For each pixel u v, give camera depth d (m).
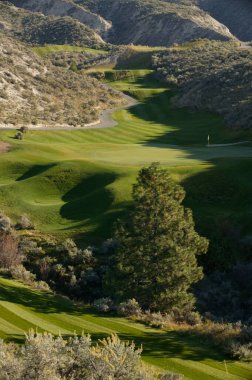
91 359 10.05
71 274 29.73
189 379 13.39
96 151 62.62
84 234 36.31
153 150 63.94
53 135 82.44
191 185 43.09
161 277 24.81
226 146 73.50
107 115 111.44
